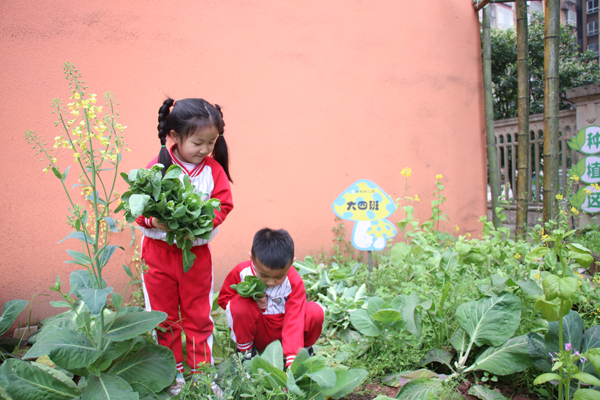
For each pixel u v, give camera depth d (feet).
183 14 11.62
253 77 12.57
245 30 12.44
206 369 6.58
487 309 7.70
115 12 10.83
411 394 6.68
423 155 15.48
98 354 5.98
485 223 12.01
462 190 16.37
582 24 73.67
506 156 22.06
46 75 10.13
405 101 15.06
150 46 11.26
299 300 7.56
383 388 7.32
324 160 13.71
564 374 6.37
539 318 8.32
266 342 8.00
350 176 14.16
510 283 7.97
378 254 14.25
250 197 12.61
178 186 5.96
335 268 11.73
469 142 16.48
